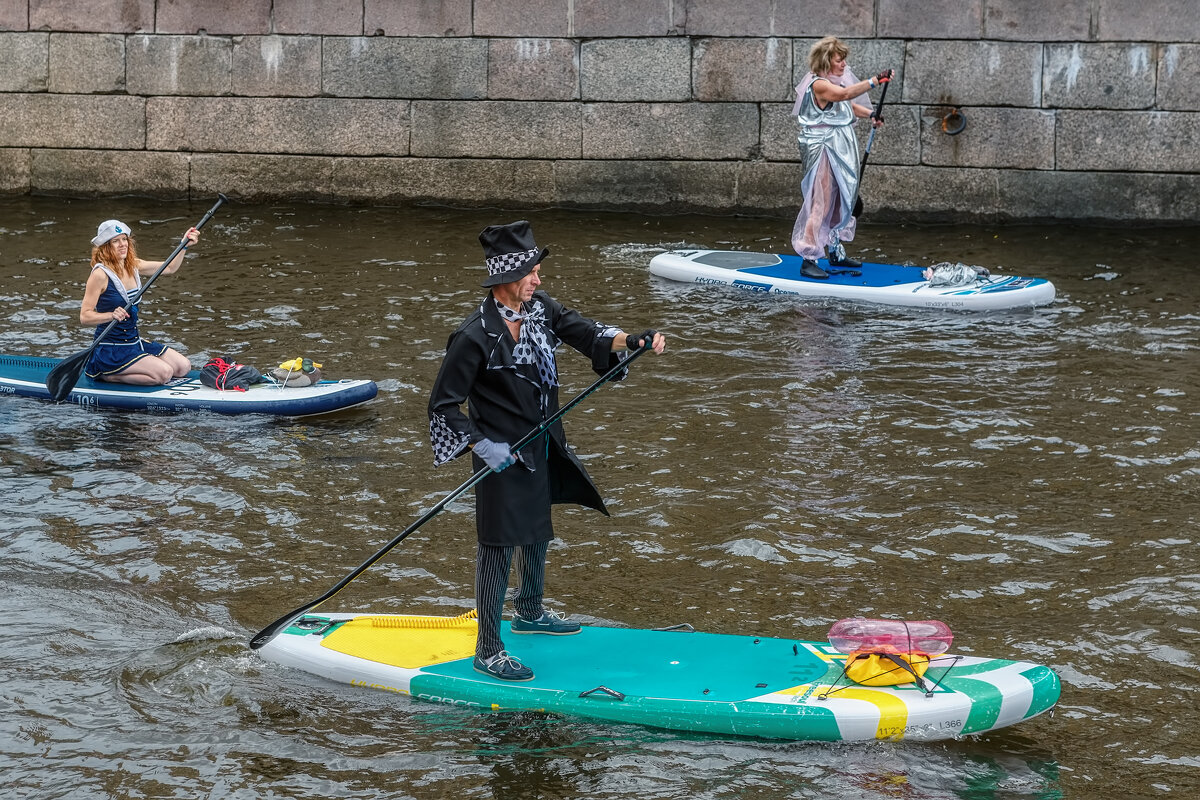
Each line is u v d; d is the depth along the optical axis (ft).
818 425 33.35
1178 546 25.89
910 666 19.35
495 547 19.89
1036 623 22.85
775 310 45.03
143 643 22.17
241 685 20.72
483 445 19.10
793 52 59.16
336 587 20.75
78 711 19.97
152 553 25.80
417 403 35.58
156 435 32.86
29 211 61.87
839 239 48.85
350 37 62.44
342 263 51.78
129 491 29.01
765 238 57.11
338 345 40.93
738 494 28.78
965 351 39.93
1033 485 29.22
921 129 58.80
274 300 46.16
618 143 61.72
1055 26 56.59
